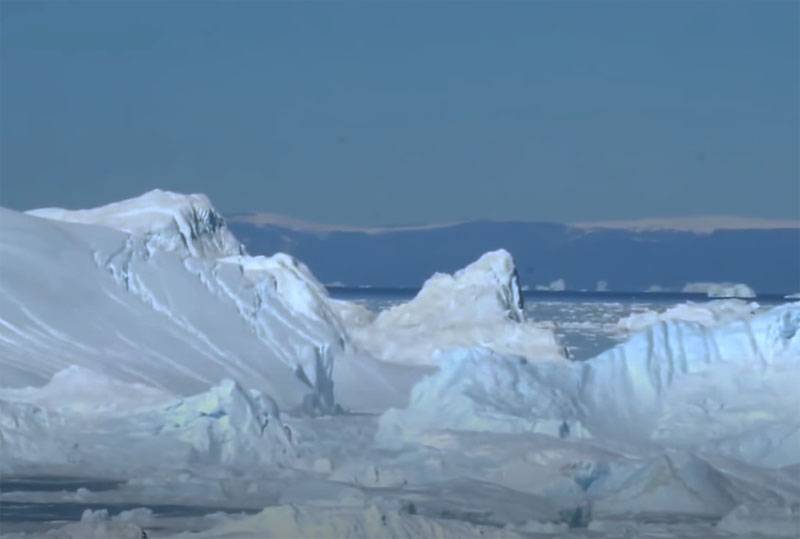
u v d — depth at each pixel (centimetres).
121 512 13200
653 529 13150
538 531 13012
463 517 13438
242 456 16262
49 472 15400
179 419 16662
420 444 16450
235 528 11688
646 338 18700
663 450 16362
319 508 12062
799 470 15462
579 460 15262
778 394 17962
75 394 17575
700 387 18288
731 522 13312
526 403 17875
